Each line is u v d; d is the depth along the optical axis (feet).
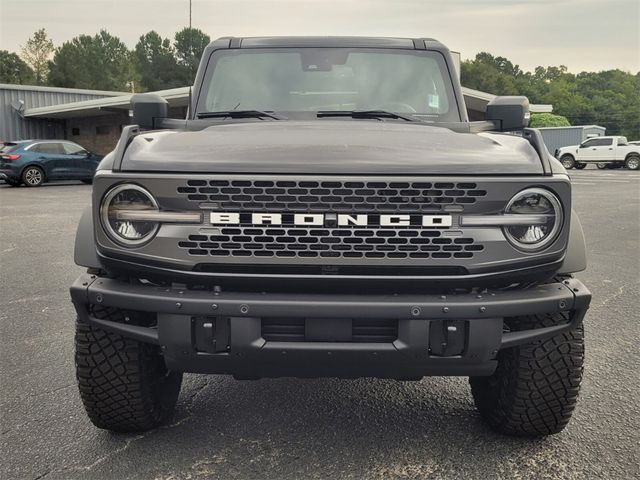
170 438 10.62
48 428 10.93
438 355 8.54
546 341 9.53
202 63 13.75
